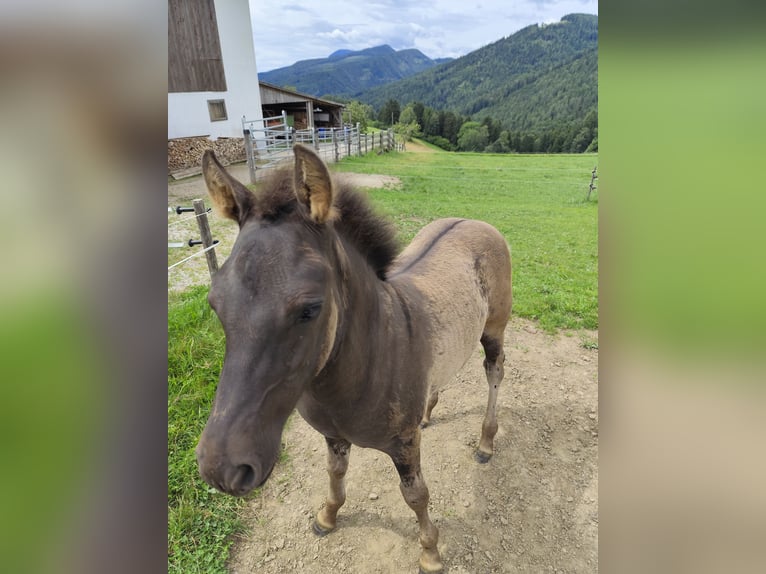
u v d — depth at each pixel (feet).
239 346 4.97
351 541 10.01
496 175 66.28
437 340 8.36
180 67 50.19
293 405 5.40
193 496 10.56
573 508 10.73
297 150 5.22
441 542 9.94
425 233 11.56
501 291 11.34
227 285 5.09
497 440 12.67
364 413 6.97
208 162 5.74
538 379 15.20
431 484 11.29
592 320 18.52
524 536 10.09
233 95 55.83
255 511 10.62
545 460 12.04
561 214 39.91
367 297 6.70
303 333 5.14
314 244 5.47
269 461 5.02
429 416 13.15
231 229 29.45
